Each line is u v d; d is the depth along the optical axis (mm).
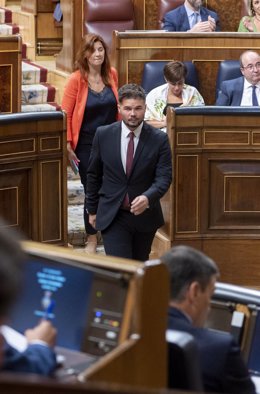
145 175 12133
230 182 14633
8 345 4957
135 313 5160
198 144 14430
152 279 5188
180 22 19391
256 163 14633
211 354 6328
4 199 13500
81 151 15344
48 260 5629
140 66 17969
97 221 12312
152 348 5250
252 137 14484
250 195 14703
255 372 7684
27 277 5680
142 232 12312
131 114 11922
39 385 3383
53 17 22422
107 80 15328
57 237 14094
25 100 19625
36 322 5613
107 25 20109
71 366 5242
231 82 16547
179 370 5668
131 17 20203
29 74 20047
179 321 6320
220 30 19969
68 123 15227
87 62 15211
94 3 19953
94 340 5406
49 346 5176
